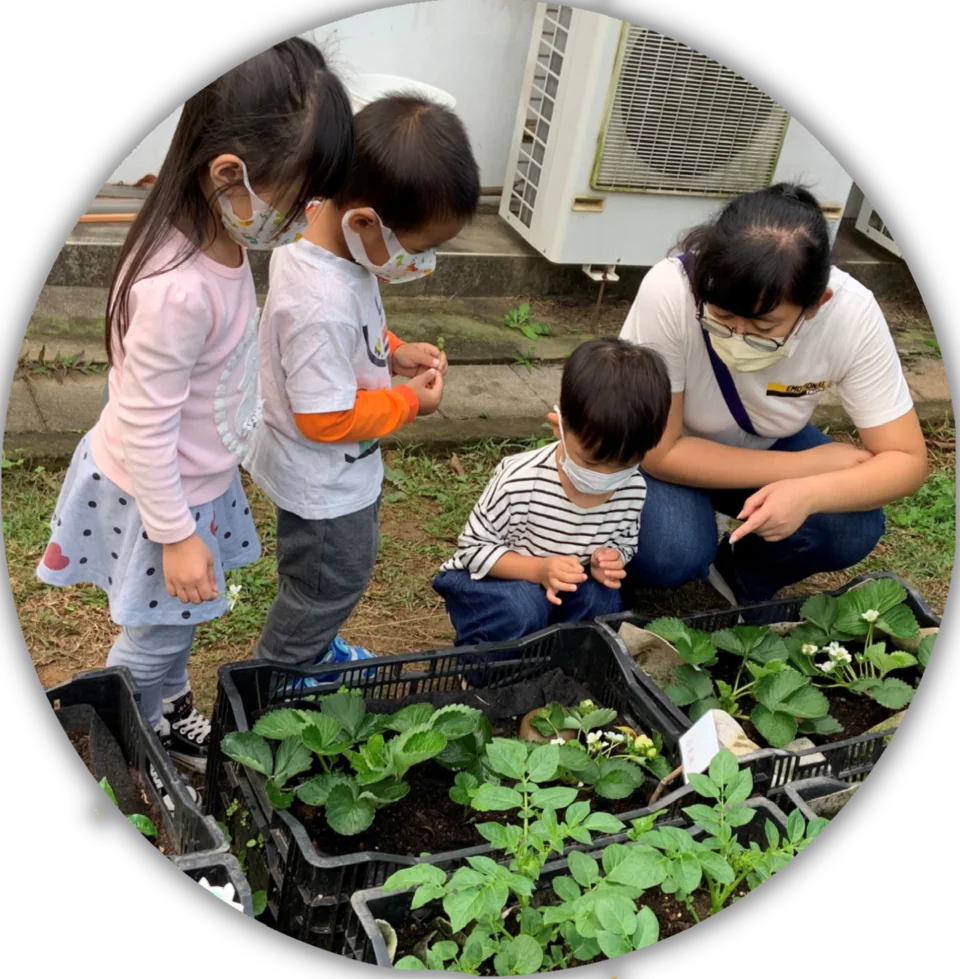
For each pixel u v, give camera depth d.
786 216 2.15
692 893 2.03
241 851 2.08
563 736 2.32
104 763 1.98
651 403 2.28
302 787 2.00
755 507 2.51
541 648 2.47
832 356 2.52
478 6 4.25
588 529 2.58
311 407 2.09
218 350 1.93
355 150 1.97
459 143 2.00
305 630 2.37
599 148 3.85
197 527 2.07
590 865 1.79
